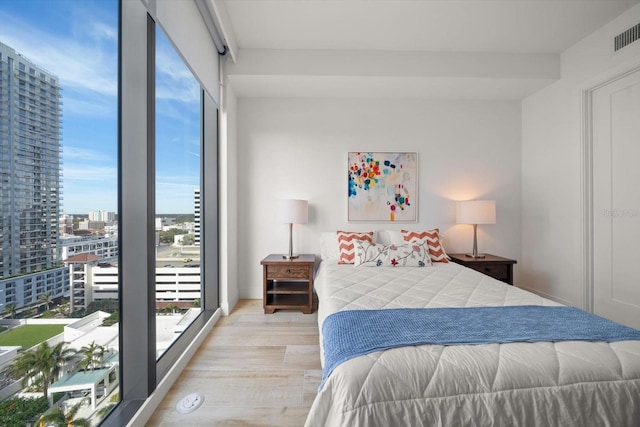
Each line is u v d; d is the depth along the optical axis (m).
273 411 1.41
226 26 2.28
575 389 0.91
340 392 0.90
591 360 0.97
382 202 3.30
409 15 2.32
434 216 3.33
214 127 2.71
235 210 3.08
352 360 0.98
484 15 2.32
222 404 1.46
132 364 1.36
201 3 2.00
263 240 3.25
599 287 2.54
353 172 3.28
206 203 2.69
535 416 0.89
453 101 3.33
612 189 2.44
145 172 1.36
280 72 2.76
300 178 3.26
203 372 1.75
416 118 3.31
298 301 2.87
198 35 2.06
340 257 2.88
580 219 2.65
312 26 2.45
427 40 2.65
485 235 3.37
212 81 2.45
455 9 2.25
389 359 0.97
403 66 2.80
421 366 0.95
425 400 0.89
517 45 2.73
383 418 0.86
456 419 0.88
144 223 1.36
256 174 3.24
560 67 2.86
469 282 2.03
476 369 0.94
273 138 3.24
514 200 3.37
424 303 1.57
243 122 3.22
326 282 2.05
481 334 1.13
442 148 3.33
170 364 1.70
